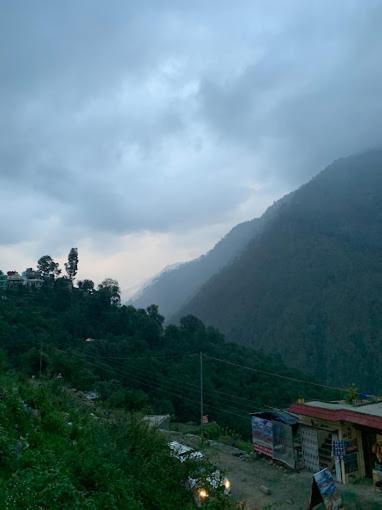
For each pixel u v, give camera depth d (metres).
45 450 8.83
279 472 19.75
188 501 10.25
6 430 9.21
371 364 113.81
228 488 16.28
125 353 64.88
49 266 105.12
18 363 45.66
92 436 10.62
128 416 13.55
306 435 20.05
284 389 58.50
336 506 14.81
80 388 42.56
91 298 91.69
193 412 51.41
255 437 22.14
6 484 6.93
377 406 19.70
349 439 18.36
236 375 61.56
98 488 8.17
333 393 61.19
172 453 11.66
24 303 83.00
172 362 62.88
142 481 9.61
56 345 60.19
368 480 17.72
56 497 6.77
